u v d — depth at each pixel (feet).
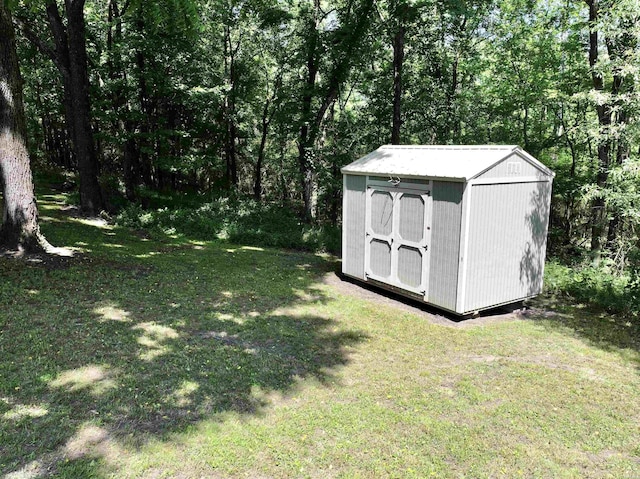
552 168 56.95
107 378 15.43
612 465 12.45
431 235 24.34
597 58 35.63
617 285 27.61
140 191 51.34
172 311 22.53
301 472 11.57
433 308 25.85
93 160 44.73
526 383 17.02
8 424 12.50
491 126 59.93
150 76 47.98
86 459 11.45
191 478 11.12
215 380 15.94
